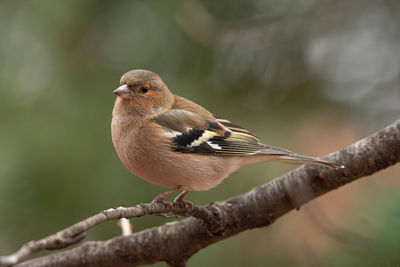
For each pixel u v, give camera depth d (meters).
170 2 10.56
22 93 9.46
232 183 10.23
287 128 10.91
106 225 9.89
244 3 11.63
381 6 12.30
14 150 8.85
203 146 8.88
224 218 7.76
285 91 11.66
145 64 10.69
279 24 11.59
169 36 10.85
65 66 9.95
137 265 8.09
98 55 10.44
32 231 9.02
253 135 9.59
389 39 12.51
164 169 8.61
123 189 9.23
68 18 10.04
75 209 9.06
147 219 9.77
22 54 9.78
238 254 9.70
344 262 6.82
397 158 7.35
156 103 9.10
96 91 9.85
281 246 9.39
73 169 9.01
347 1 11.78
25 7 9.86
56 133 9.08
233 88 11.33
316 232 8.80
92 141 9.23
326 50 12.23
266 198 7.80
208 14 11.09
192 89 10.59
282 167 10.30
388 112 11.52
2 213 8.84
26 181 8.89
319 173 7.67
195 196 10.03
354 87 11.97
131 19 10.70
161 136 8.60
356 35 12.58
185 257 8.08
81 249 8.02
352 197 7.94
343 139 10.62
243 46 11.46
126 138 8.66
